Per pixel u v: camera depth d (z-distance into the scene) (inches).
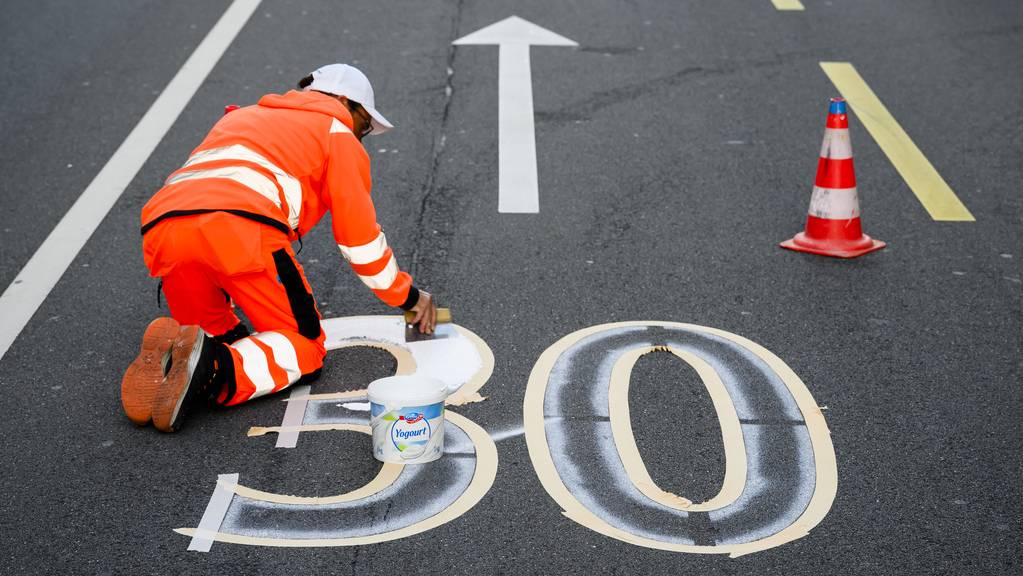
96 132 306.3
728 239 251.4
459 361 203.3
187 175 188.1
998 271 238.7
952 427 185.2
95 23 390.6
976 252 247.0
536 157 291.3
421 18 392.2
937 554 155.9
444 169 284.8
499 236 251.6
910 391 195.3
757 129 309.1
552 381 197.0
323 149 192.5
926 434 183.2
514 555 154.4
